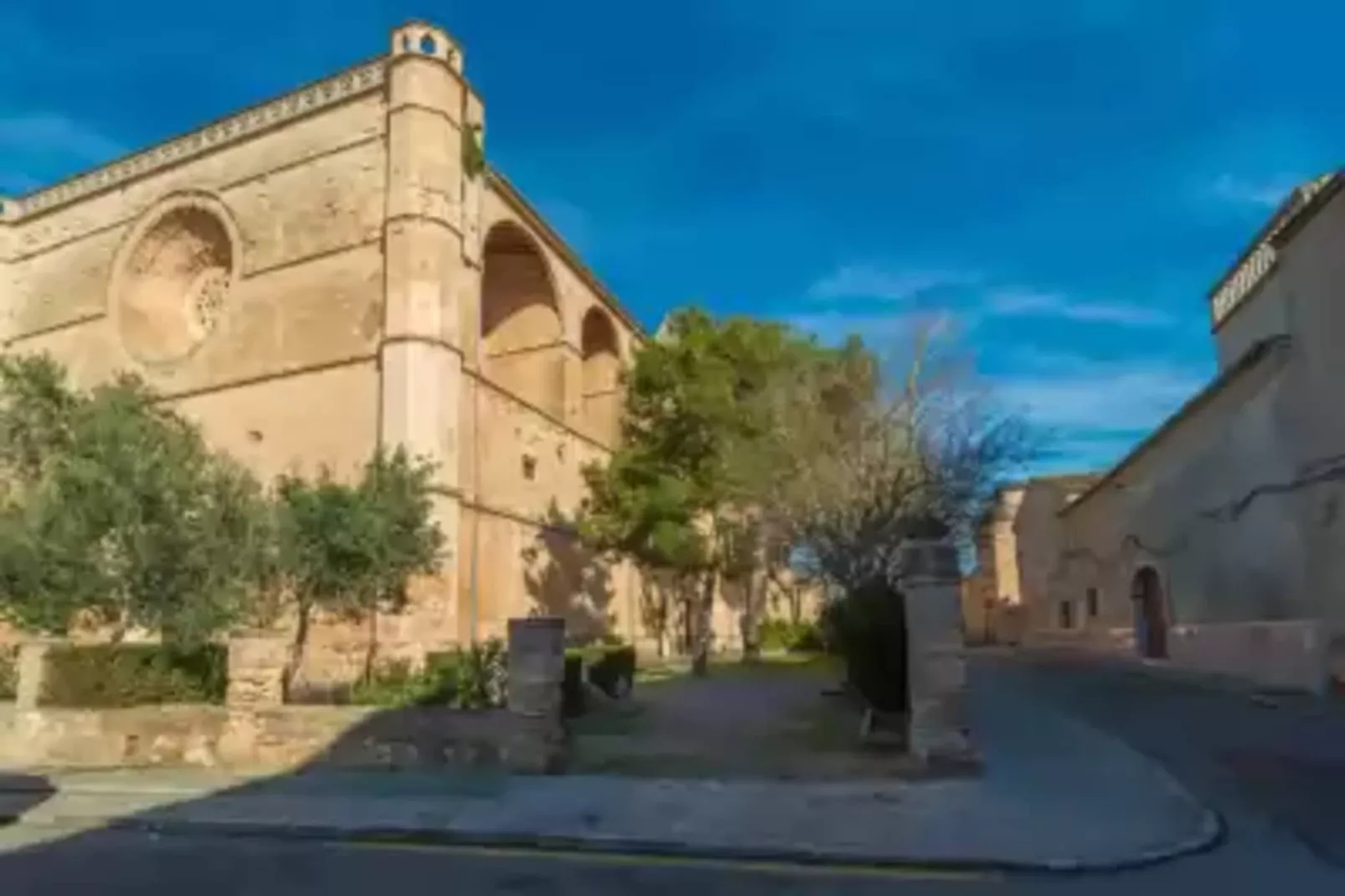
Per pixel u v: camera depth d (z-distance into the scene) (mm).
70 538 16312
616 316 45375
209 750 14148
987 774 11922
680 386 33219
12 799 11836
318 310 29906
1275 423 23922
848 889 7469
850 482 24969
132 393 21797
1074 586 45156
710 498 32531
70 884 7902
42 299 36219
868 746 14203
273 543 18312
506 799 11094
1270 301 26531
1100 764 12570
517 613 32750
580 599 38344
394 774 12945
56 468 18188
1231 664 25812
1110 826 9156
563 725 14438
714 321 35188
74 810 11234
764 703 21094
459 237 29984
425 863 8609
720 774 12406
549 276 38125
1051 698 21281
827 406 29078
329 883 7855
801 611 52594
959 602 12781
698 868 8273
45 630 16766
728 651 48438
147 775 13414
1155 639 34469
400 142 29219
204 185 33062
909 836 8914
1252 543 25578
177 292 35125
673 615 47969
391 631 25219
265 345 30578
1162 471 33125
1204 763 12688
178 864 8625
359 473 27922
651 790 11375
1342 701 19406
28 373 24547
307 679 23141
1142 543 35219
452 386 28812
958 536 25484
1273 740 14508
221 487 18125
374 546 19734
